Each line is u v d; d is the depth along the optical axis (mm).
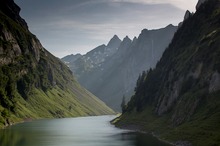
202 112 154250
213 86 164625
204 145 113000
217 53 179875
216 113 142125
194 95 171750
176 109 181875
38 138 161000
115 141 150500
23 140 148750
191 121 153750
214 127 128750
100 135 181750
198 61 193000
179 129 149875
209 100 159625
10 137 156875
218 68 167500
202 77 179375
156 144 135750
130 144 137750
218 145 106750
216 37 196125
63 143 143625
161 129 181375
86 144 140500
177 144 131125
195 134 129875
